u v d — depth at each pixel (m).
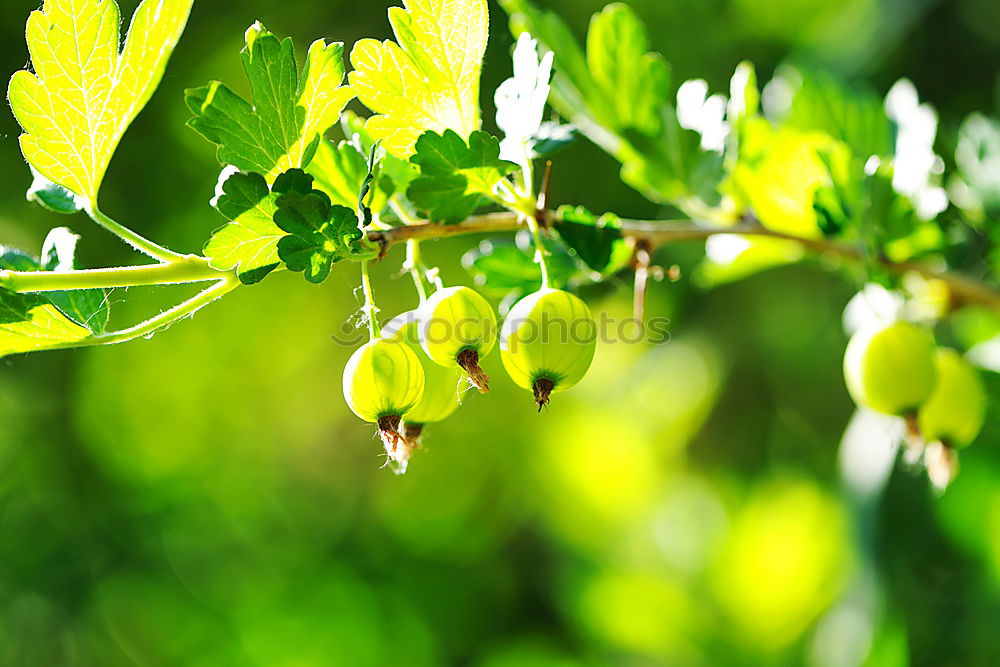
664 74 0.59
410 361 0.51
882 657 0.68
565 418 1.06
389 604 1.29
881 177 0.57
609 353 1.11
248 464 1.39
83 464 1.28
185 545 1.31
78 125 0.51
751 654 0.78
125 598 1.24
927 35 1.04
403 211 0.53
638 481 0.99
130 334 0.51
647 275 0.56
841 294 1.14
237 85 1.12
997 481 0.74
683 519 0.91
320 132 0.51
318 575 1.30
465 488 1.32
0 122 1.10
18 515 1.22
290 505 1.38
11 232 1.12
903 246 0.59
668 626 0.81
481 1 0.51
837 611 0.72
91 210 0.51
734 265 0.62
